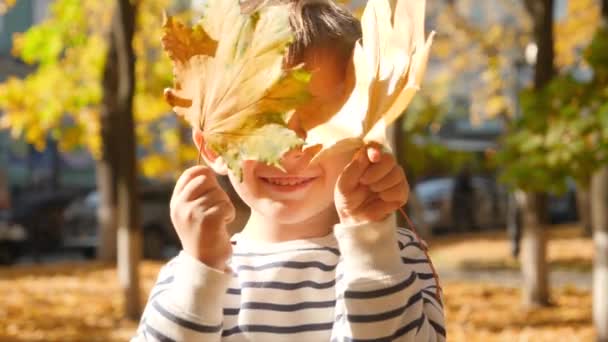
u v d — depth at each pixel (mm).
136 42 14664
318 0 1908
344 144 1673
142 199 19031
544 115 7957
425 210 23531
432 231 23609
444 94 21844
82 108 14703
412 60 1664
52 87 13742
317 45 1808
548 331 9336
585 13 18000
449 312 10406
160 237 19172
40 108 13969
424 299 1942
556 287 12906
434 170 26859
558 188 7984
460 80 23234
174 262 1974
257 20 1644
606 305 8344
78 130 15867
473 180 25016
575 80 8016
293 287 1933
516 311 10641
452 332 9109
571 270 15562
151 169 17094
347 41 1838
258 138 1608
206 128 1664
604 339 8328
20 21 27328
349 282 1729
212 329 1764
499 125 34938
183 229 1783
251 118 1621
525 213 11078
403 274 1746
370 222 1727
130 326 9953
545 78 10195
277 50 1621
